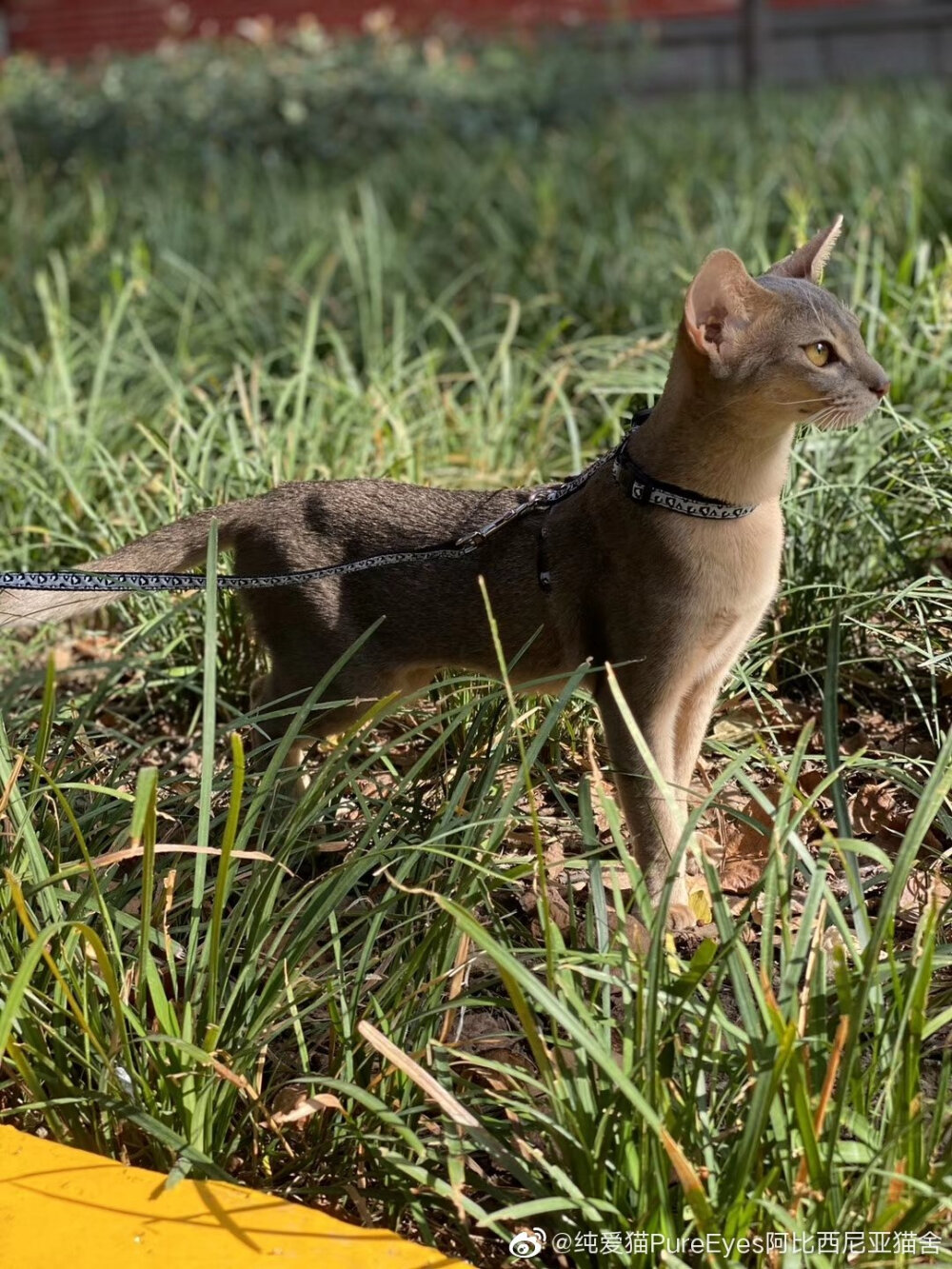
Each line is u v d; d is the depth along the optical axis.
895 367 5.33
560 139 12.21
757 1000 2.51
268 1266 2.32
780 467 3.25
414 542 3.61
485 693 3.84
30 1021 2.67
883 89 13.35
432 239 8.66
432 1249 2.35
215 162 12.30
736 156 10.00
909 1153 2.27
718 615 3.30
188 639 4.63
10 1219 2.43
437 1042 2.58
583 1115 2.38
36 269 8.29
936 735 3.96
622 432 5.37
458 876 2.87
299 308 7.40
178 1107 2.59
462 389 6.47
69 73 15.16
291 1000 2.72
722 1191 2.27
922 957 2.43
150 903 2.69
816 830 3.68
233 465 5.14
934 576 4.06
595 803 3.73
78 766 3.58
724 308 3.11
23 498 5.50
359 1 18.95
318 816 2.99
